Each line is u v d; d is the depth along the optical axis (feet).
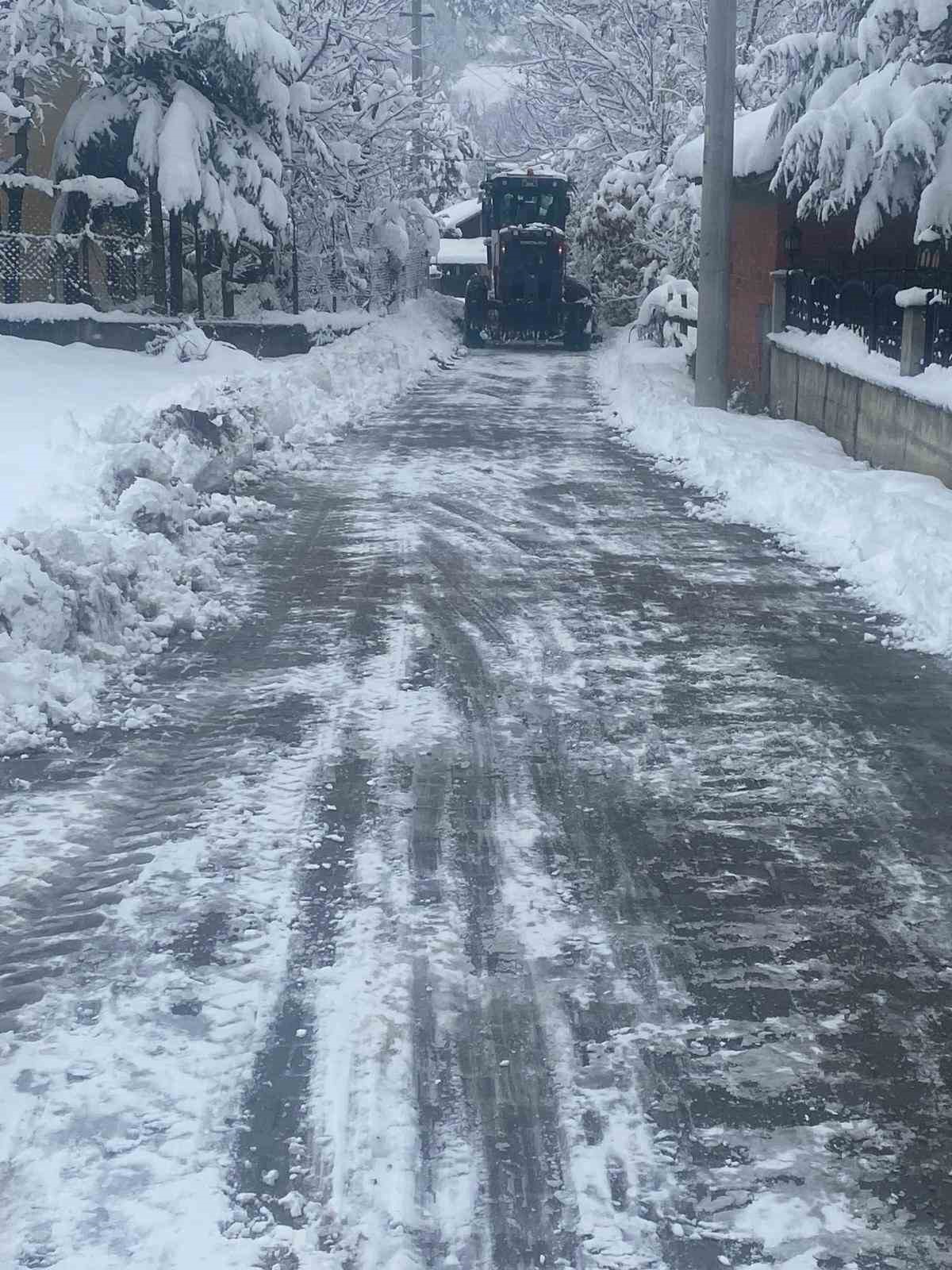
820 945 14.48
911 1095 11.72
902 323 42.65
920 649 26.11
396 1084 11.82
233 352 73.56
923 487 36.63
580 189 139.44
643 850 16.93
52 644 23.13
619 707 22.49
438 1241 9.95
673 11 119.34
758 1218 10.18
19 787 18.81
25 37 74.59
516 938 14.56
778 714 22.26
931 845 17.15
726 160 60.03
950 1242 9.95
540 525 37.73
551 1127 11.25
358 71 106.01
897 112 46.19
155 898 15.40
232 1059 12.18
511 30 147.23
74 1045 12.37
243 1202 10.31
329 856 16.61
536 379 83.51
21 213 79.15
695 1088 11.80
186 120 78.69
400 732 21.16
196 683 23.65
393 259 115.44
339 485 43.91
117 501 32.12
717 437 48.65
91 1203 10.27
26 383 57.21
